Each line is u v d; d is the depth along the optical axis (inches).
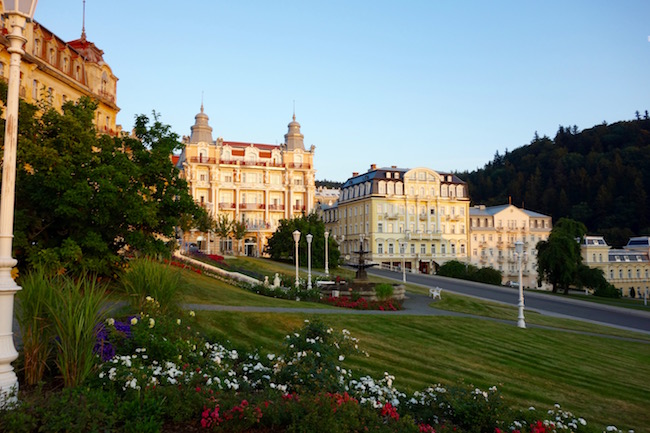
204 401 297.7
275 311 895.1
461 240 3649.1
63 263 788.0
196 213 1098.7
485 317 1264.8
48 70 1273.4
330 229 4180.6
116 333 384.8
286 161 3289.9
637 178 4960.6
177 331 440.1
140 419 268.5
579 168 5610.2
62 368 312.2
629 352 979.9
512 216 3885.3
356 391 372.8
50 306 319.6
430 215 3570.4
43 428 243.9
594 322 1430.9
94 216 842.8
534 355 829.2
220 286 1277.1
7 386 275.0
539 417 380.5
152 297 506.9
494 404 367.2
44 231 888.3
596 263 4040.4
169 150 1073.5
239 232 2896.2
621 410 589.0
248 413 289.7
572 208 5275.6
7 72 1135.6
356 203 3678.6
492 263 3774.6
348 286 1487.5
